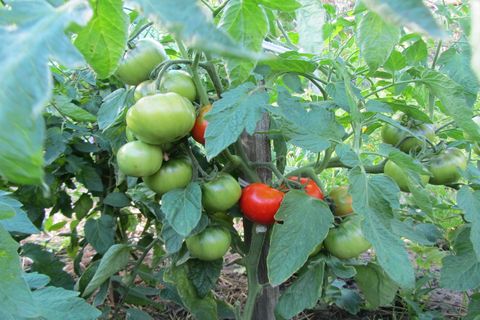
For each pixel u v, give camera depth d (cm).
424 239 49
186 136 46
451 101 47
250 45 30
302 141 41
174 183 45
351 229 45
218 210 47
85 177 70
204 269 53
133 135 47
